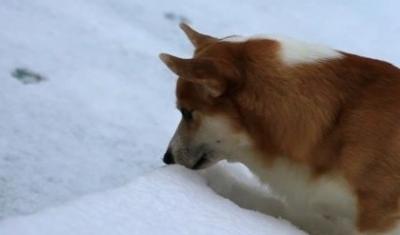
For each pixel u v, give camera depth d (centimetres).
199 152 598
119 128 877
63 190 744
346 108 554
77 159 802
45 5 1113
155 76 1016
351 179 550
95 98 923
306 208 595
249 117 570
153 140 873
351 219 577
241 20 1230
